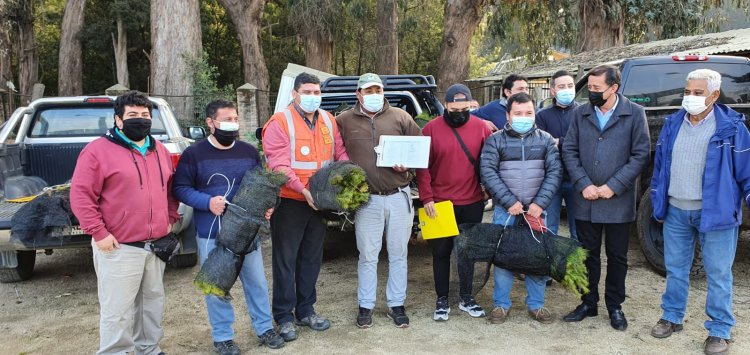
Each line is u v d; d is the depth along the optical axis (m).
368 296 4.16
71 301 4.87
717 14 19.41
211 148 3.64
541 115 4.79
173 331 4.18
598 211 3.97
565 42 20.70
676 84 5.97
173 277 5.43
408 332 4.08
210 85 16.30
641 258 5.71
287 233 3.96
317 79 3.88
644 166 3.90
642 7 17.14
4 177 4.97
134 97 3.22
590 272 4.16
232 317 3.74
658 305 4.47
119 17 23.83
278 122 3.87
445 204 4.11
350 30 24.39
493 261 4.09
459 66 19.66
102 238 3.16
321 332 4.11
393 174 4.05
